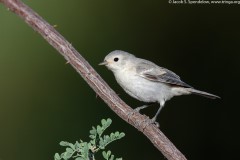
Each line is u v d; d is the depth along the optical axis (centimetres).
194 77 1409
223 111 1347
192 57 1430
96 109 1348
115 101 536
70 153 495
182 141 1334
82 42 1470
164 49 1456
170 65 1437
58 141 1323
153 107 1359
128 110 538
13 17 1459
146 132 527
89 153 501
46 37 514
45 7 1497
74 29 1483
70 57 517
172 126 1346
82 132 1327
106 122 516
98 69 1435
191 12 1459
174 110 1352
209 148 1324
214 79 1394
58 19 1492
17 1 506
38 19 509
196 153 1324
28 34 1452
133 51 1460
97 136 526
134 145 1282
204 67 1412
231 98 1364
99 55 1459
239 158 1304
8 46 1448
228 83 1380
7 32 1456
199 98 1352
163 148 506
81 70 525
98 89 529
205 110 1347
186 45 1444
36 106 1381
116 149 1269
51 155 1307
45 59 1434
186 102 1352
